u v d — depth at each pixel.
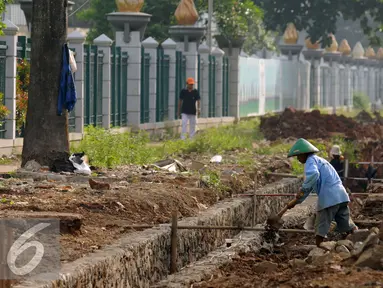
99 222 29.88
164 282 26.56
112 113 70.50
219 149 60.69
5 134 53.31
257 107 113.88
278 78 126.25
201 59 91.69
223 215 35.62
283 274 25.50
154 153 53.78
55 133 41.62
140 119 75.44
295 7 139.25
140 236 28.16
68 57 41.75
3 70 53.31
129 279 26.06
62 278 22.12
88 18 102.56
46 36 41.50
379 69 198.50
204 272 27.77
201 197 37.62
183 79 86.56
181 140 62.03
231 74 102.06
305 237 35.59
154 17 102.69
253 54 143.38
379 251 25.06
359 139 74.88
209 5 95.88
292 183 49.03
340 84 166.12
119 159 48.09
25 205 30.39
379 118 111.38
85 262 23.88
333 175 31.34
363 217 39.28
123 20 73.00
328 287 22.30
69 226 27.36
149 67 77.69
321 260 26.88
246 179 45.75
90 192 34.00
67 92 41.69
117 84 71.62
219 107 97.44
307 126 78.81
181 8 87.00
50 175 39.44
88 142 50.06
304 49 152.00
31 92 41.75
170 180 40.22
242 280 25.72
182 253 30.44
